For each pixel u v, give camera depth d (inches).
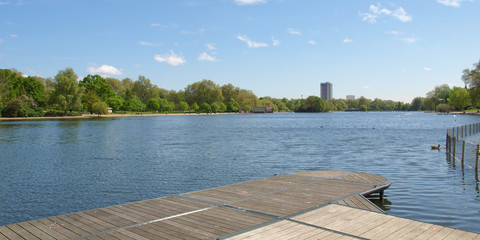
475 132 1982.0
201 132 2316.7
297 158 1093.1
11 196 630.5
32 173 842.2
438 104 7180.1
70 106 4613.7
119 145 1478.8
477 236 352.8
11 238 354.6
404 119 4547.2
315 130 2532.0
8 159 1072.2
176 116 6412.4
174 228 382.9
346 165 957.8
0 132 2206.0
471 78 4143.7
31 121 3747.5
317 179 649.0
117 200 604.4
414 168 890.7
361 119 4881.9
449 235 356.2
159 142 1616.6
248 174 834.8
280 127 2955.2
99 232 371.2
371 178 655.8
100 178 781.9
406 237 351.3
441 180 738.8
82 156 1138.7
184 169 896.3
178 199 509.0
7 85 4384.8
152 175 815.7
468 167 891.4
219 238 350.9
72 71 4680.1
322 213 434.6
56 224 397.7
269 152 1242.6
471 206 545.6
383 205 554.9
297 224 393.4
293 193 541.6
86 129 2541.8
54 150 1300.4
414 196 607.8
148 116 6235.2
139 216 427.5
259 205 474.0
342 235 357.4
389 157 1097.4
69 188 687.7
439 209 531.5
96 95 5231.3
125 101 6761.8
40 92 5211.6
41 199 610.9
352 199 504.4
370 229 374.6
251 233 365.1
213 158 1092.5
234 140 1726.1
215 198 513.3
